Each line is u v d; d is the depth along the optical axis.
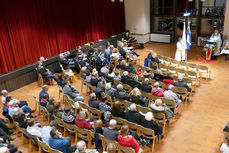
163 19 16.23
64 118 5.84
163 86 8.26
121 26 16.38
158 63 10.64
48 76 9.83
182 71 9.57
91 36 14.02
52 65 11.27
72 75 10.08
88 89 9.50
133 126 5.71
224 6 13.73
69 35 12.29
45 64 10.76
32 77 10.38
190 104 7.98
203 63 12.00
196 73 9.10
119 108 6.06
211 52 12.24
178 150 5.76
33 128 5.62
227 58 12.30
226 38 13.11
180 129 6.61
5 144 5.06
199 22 14.87
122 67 9.55
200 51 13.99
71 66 10.77
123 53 12.18
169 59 11.02
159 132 5.73
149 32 16.75
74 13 12.38
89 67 10.55
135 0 15.62
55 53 11.61
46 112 6.82
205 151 5.70
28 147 6.05
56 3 11.16
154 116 6.31
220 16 14.01
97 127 5.30
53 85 10.07
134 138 4.89
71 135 6.41
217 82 9.63
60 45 11.80
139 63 12.34
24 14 9.73
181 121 7.01
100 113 6.49
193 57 13.00
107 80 8.43
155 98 7.20
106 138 5.08
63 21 11.74
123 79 8.20
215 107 7.71
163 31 16.45
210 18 14.35
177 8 15.44
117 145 4.92
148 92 7.55
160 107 6.13
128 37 15.55
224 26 12.95
